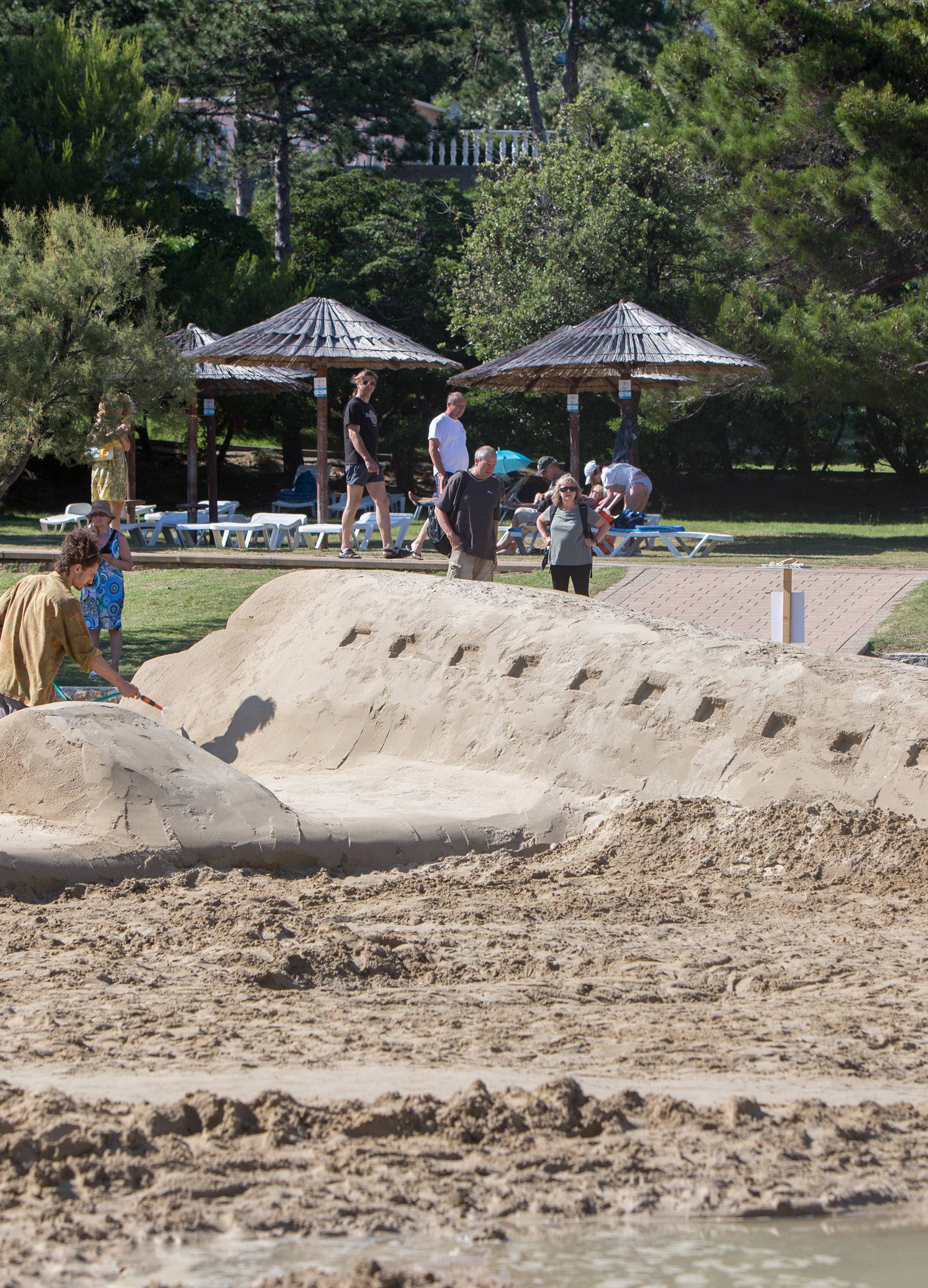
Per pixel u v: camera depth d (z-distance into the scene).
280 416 70.69
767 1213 6.15
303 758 19.42
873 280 52.28
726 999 10.31
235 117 74.31
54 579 16.84
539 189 62.72
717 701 16.73
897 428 73.62
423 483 73.81
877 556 41.19
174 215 59.62
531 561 37.12
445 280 69.19
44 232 32.72
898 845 14.43
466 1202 6.18
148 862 13.87
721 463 75.19
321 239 75.88
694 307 53.38
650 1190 6.36
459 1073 8.07
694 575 34.97
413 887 14.16
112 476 40.50
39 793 14.68
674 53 57.91
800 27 50.50
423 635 19.69
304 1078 7.87
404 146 79.00
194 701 21.58
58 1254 5.59
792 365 48.62
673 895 13.93
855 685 16.27
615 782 16.72
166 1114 6.92
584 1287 5.38
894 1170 6.70
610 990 10.43
